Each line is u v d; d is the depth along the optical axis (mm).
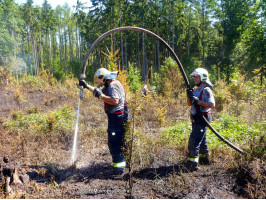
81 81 3486
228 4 29812
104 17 38125
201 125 3627
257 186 2992
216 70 30594
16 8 34750
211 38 35562
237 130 5461
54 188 3117
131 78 13000
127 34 40812
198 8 34562
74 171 3684
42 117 6824
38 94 13547
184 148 4555
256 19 27234
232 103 8070
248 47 26797
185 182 3225
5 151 4293
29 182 3248
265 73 11672
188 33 38250
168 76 13164
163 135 5422
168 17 35156
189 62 28547
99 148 4816
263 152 3551
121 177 3514
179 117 8266
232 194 2955
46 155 4242
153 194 2992
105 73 3557
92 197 2900
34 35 48500
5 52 27281
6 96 11938
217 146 4434
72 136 5438
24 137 5113
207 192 2988
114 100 3408
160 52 46031
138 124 6770
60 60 54062
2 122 6723
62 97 12578
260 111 6863
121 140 3531
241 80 8414
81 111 8891
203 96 3588
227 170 3580
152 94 10484
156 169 3736
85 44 49938
